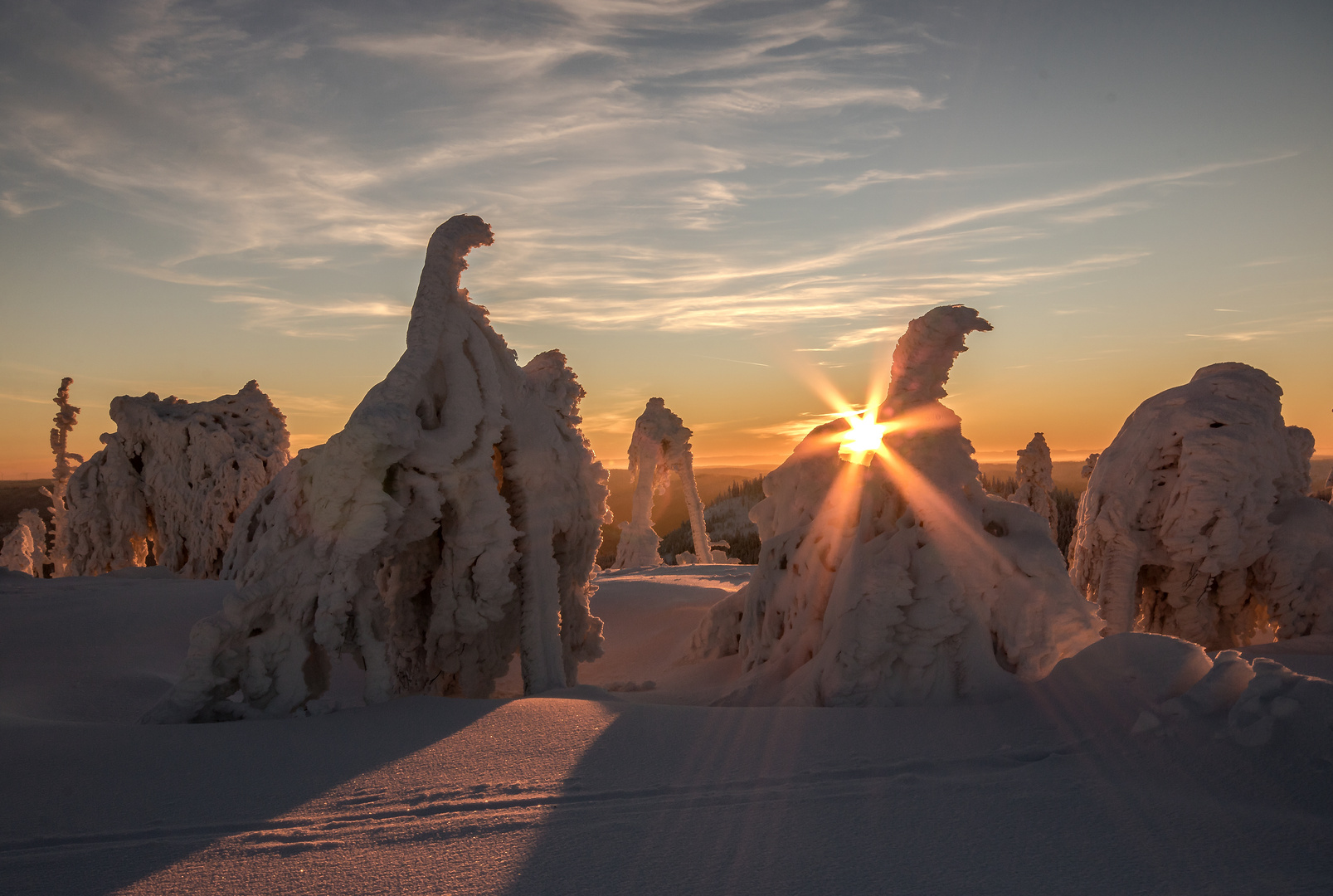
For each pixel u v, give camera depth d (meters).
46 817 4.13
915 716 5.80
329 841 3.85
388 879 3.50
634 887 3.40
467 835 3.91
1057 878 3.40
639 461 27.62
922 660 6.72
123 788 4.50
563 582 8.81
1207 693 4.93
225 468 16.97
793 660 7.95
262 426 17.81
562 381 8.94
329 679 6.82
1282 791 4.08
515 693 9.49
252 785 4.55
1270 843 3.63
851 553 7.33
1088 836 3.77
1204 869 3.44
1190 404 9.70
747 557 46.75
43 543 23.16
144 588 11.76
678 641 12.34
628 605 15.38
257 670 6.31
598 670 11.71
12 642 8.79
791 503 9.26
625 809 4.19
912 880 3.40
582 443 8.78
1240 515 9.23
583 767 4.78
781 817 4.05
